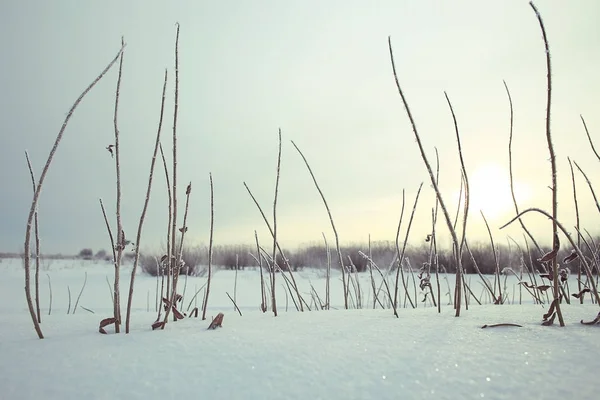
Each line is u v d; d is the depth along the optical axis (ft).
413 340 4.63
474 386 3.33
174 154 6.61
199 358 4.09
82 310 15.08
